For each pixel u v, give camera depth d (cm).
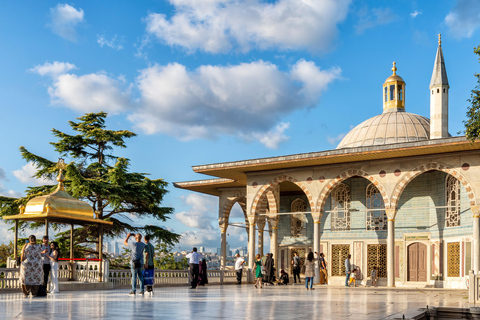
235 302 1296
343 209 2992
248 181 2911
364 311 1083
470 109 1839
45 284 1584
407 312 1086
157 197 3516
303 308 1134
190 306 1142
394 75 3562
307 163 2653
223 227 3378
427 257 2666
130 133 3706
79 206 2109
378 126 3369
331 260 2972
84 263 2208
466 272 2405
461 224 2477
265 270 2580
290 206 3266
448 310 1268
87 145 3691
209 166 2841
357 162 2605
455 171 2341
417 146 2275
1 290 1747
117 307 1082
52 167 3338
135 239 1602
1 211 3275
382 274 2806
